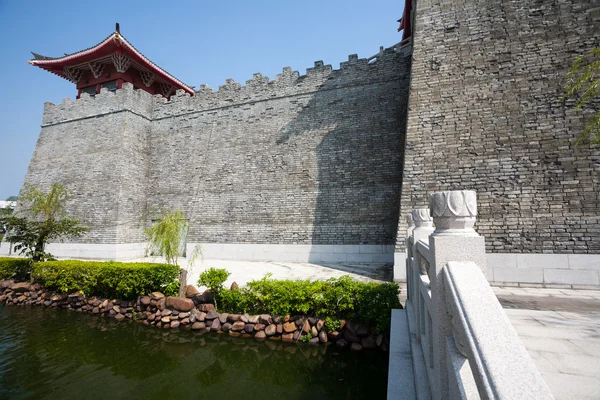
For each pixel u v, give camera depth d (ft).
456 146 30.50
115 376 17.75
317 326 19.72
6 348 21.54
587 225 24.27
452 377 5.29
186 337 22.15
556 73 28.91
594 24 28.78
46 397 15.64
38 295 32.27
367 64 47.55
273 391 15.89
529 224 25.81
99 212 54.75
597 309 17.04
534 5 31.30
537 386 3.72
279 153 50.44
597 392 7.27
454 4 34.50
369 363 17.44
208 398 15.40
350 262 42.14
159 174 59.41
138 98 60.18
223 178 53.52
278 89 53.01
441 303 6.09
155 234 26.84
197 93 59.67
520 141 28.37
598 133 21.16
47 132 65.21
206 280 23.56
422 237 12.39
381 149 44.21
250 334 21.13
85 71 72.59
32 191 39.78
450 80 32.65
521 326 13.24
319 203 45.75
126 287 26.50
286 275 32.35
